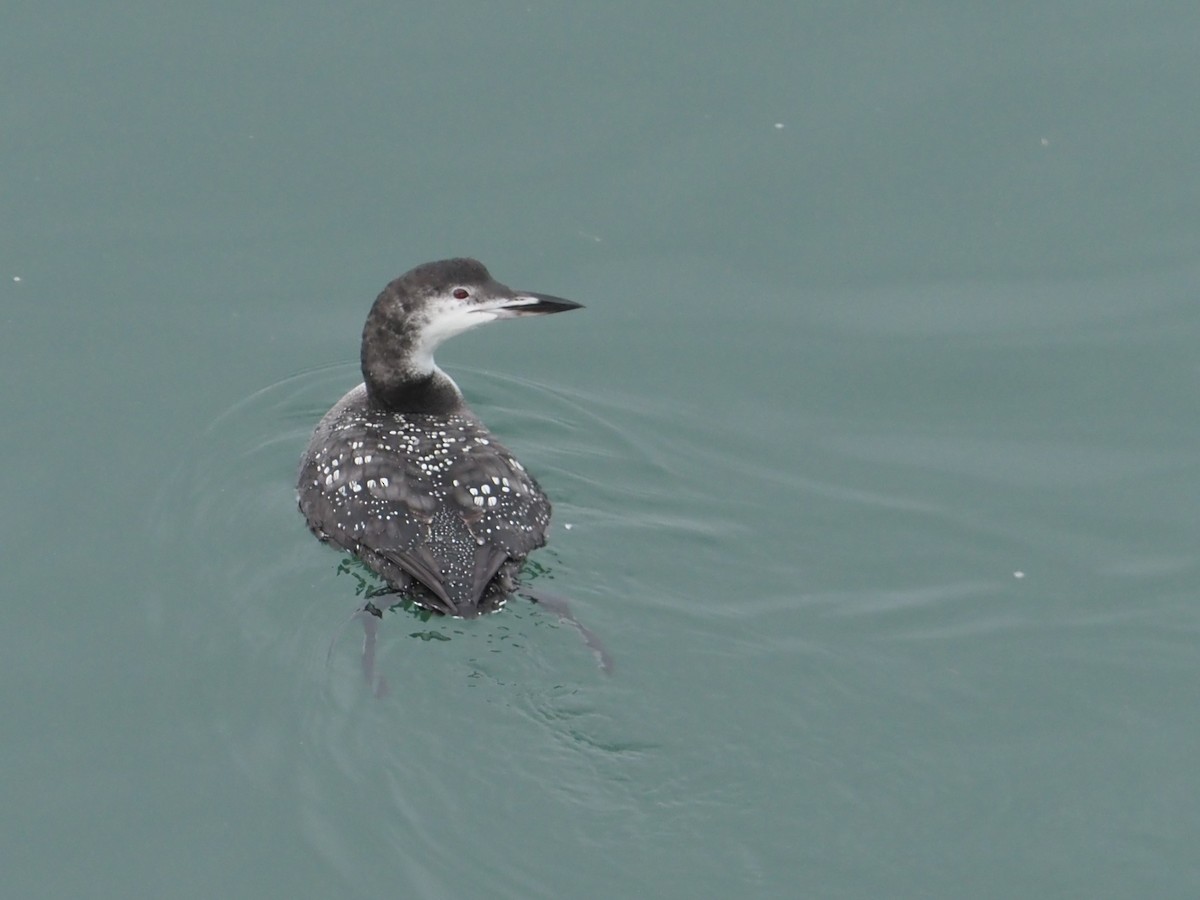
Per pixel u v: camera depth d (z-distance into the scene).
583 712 11.70
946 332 16.12
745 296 16.58
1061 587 13.38
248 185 17.56
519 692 11.83
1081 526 14.05
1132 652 12.66
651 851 10.76
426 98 18.42
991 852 10.89
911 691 12.20
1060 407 15.37
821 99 18.31
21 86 18.48
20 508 14.11
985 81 18.42
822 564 13.64
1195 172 17.38
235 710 11.95
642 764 11.36
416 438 13.38
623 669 12.12
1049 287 16.44
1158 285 16.38
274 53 18.94
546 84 18.58
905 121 18.03
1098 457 14.82
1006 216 17.11
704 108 18.28
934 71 18.56
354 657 12.18
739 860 10.76
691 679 12.12
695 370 15.96
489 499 12.74
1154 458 14.78
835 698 12.09
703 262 16.86
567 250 16.95
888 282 16.61
